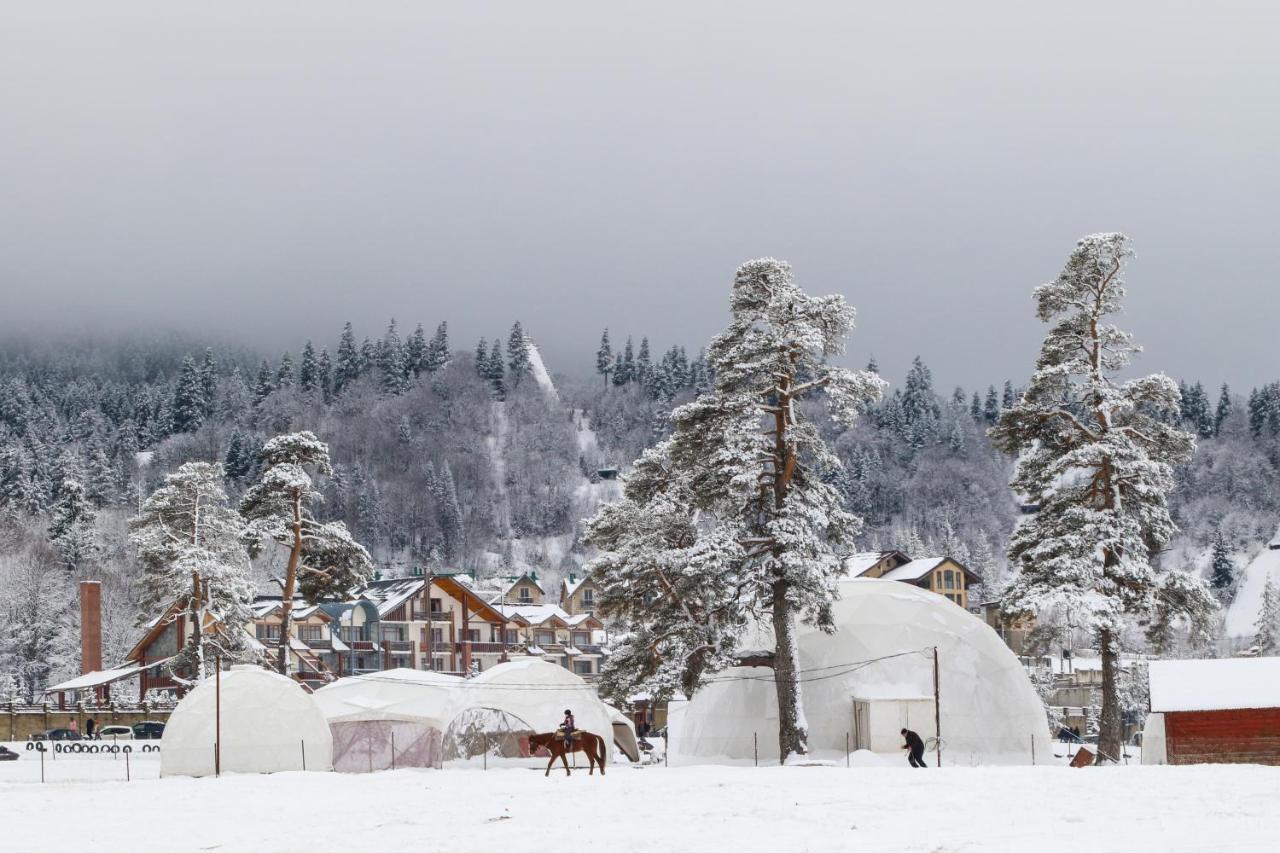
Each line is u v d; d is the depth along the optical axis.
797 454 51.81
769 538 50.22
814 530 50.84
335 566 70.56
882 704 51.38
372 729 59.31
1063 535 50.38
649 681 51.81
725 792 29.12
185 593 71.56
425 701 61.19
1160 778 29.52
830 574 49.81
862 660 53.19
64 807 31.48
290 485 68.56
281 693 52.66
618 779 36.62
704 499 51.59
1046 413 52.22
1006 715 53.28
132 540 73.56
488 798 29.61
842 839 19.84
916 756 42.38
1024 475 52.38
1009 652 56.47
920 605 55.97
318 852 21.05
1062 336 52.31
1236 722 44.28
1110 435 50.31
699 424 51.94
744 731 54.66
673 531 54.50
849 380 50.69
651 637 53.12
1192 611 49.47
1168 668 46.44
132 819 27.88
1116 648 49.28
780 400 52.38
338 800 31.09
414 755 59.22
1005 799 25.03
